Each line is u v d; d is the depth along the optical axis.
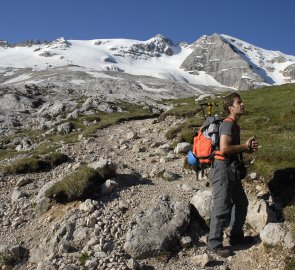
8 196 15.12
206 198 11.24
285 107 27.88
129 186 13.24
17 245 11.07
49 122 45.53
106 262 9.59
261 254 9.38
